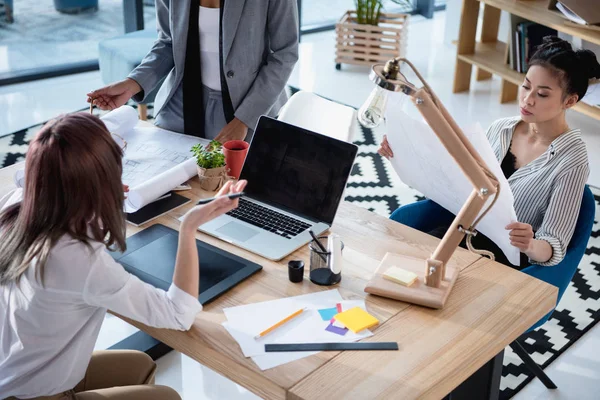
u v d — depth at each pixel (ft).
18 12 16.16
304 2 20.52
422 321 5.88
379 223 7.31
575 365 8.80
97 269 4.97
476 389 6.49
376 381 5.22
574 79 7.38
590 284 10.27
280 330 5.75
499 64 16.17
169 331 5.78
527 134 8.08
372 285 6.19
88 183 4.73
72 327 5.17
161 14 9.29
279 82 9.03
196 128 9.41
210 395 8.29
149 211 7.32
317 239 6.62
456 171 7.00
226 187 5.91
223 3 8.64
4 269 4.92
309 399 5.05
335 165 7.14
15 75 16.56
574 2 13.60
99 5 17.06
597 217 11.97
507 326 5.84
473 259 6.76
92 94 8.76
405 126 7.15
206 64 9.18
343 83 17.22
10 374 5.27
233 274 6.38
